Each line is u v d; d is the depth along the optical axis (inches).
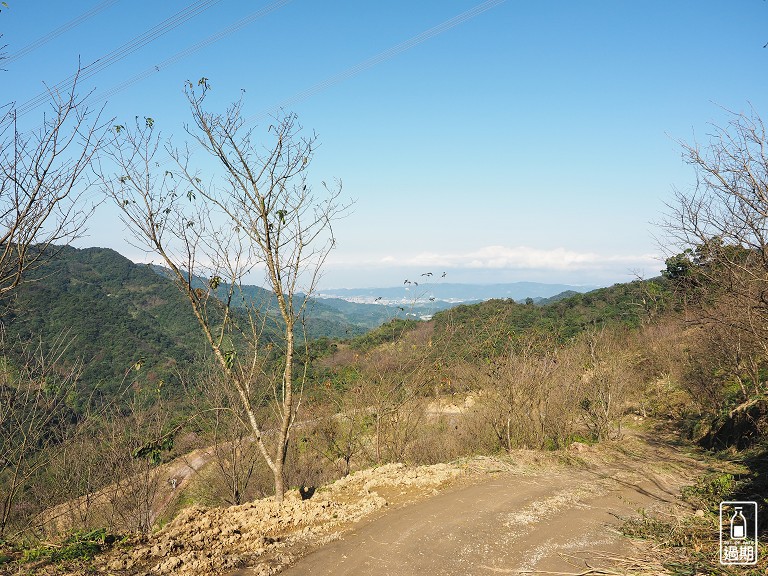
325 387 627.5
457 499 326.6
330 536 257.4
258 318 351.9
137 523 436.8
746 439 516.1
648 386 892.6
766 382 594.9
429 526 274.7
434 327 789.2
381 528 270.2
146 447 329.1
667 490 387.9
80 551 218.2
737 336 516.1
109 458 445.7
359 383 614.5
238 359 343.0
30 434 362.0
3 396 346.9
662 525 293.3
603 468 455.2
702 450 565.0
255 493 548.1
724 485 364.8
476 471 406.6
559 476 412.5
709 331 612.7
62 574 193.5
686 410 764.0
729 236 244.8
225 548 241.3
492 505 318.0
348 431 621.0
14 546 228.8
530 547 255.8
